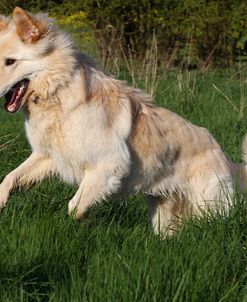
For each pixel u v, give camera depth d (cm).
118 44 1770
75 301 401
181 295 410
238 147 865
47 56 567
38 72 568
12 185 591
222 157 658
